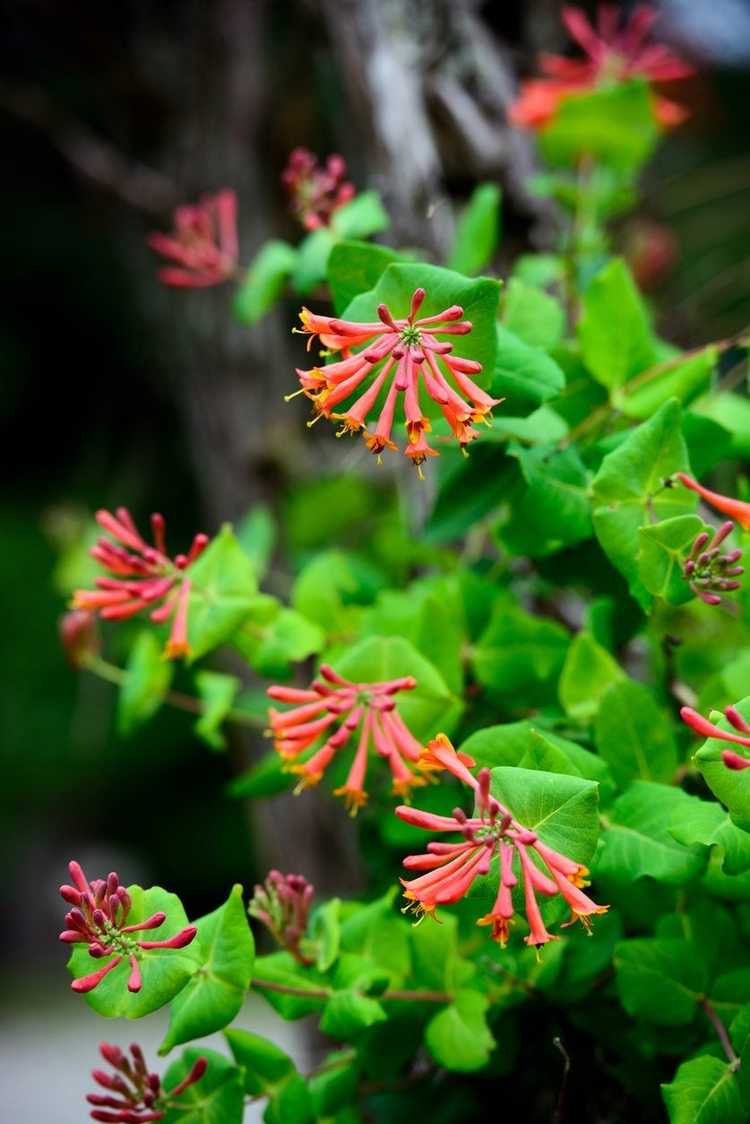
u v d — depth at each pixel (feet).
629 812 2.63
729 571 2.58
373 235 3.69
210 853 14.83
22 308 11.84
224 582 2.95
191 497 10.05
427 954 2.78
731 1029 2.54
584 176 3.70
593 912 2.35
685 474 2.64
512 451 2.77
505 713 3.06
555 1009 2.87
